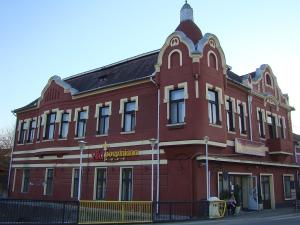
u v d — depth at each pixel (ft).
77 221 52.39
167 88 77.71
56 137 102.06
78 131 98.63
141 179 80.23
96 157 91.09
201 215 65.98
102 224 54.08
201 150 72.69
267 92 106.01
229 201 75.36
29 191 110.63
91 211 54.19
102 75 102.73
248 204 89.40
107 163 88.38
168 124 75.82
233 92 90.02
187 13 85.76
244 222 57.26
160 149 77.87
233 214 75.10
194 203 65.87
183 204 64.95
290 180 109.29
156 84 80.43
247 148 87.04
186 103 74.08
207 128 73.41
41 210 50.29
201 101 73.67
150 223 57.36
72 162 97.60
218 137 76.02
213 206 68.18
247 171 89.30
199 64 74.90
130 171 83.66
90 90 95.50
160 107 78.23
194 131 71.77
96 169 91.04
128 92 87.97
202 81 74.90
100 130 93.15
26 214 49.08
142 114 83.51
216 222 58.29
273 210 90.48
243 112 92.94
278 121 109.70
